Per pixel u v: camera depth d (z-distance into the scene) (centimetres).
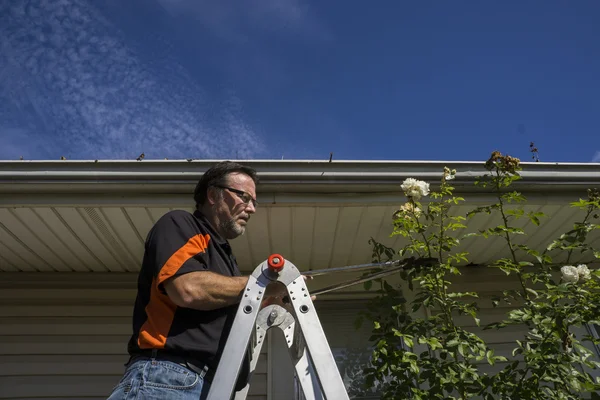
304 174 304
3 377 375
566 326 229
